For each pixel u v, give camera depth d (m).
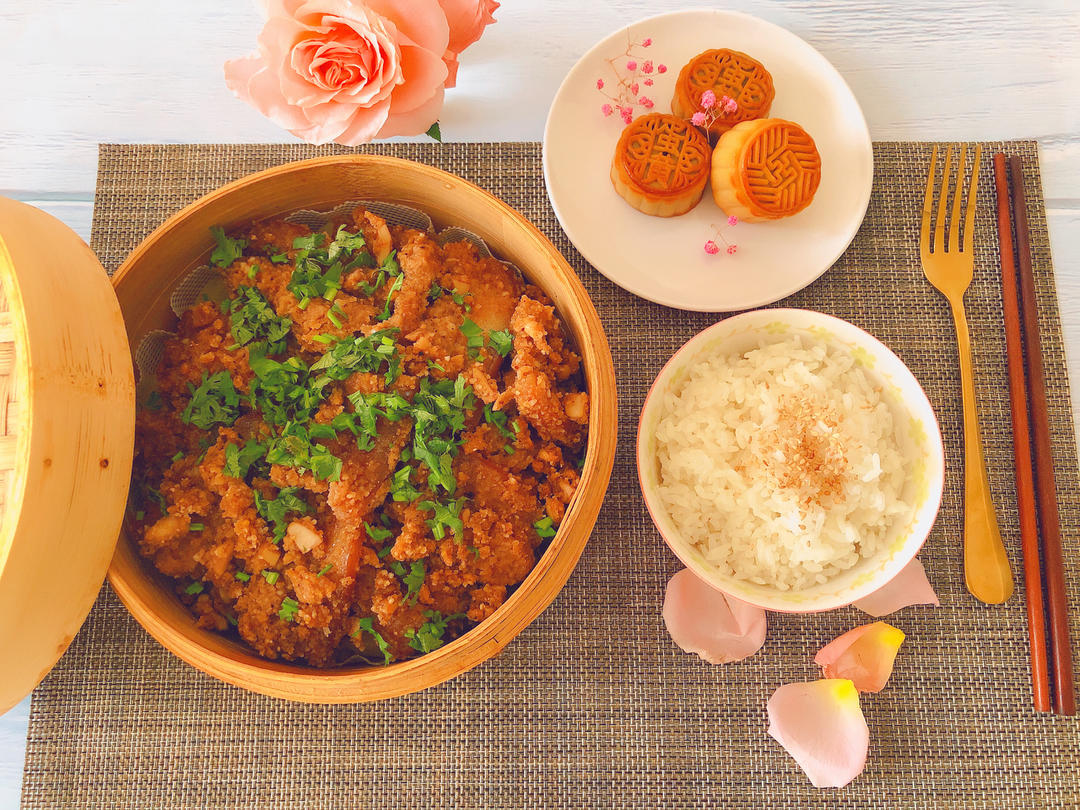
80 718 0.41
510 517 0.38
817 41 0.48
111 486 0.35
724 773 0.41
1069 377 0.45
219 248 0.40
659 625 0.42
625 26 0.48
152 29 0.49
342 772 0.41
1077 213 0.47
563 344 0.40
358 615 0.38
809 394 0.40
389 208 0.41
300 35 0.39
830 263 0.44
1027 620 0.42
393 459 0.38
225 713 0.41
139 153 0.46
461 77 0.48
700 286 0.44
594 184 0.45
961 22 0.48
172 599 0.38
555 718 0.42
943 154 0.47
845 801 0.41
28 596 0.33
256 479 0.38
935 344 0.45
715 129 0.45
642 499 0.43
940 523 0.43
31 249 0.34
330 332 0.39
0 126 0.48
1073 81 0.48
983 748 0.41
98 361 0.35
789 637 0.42
